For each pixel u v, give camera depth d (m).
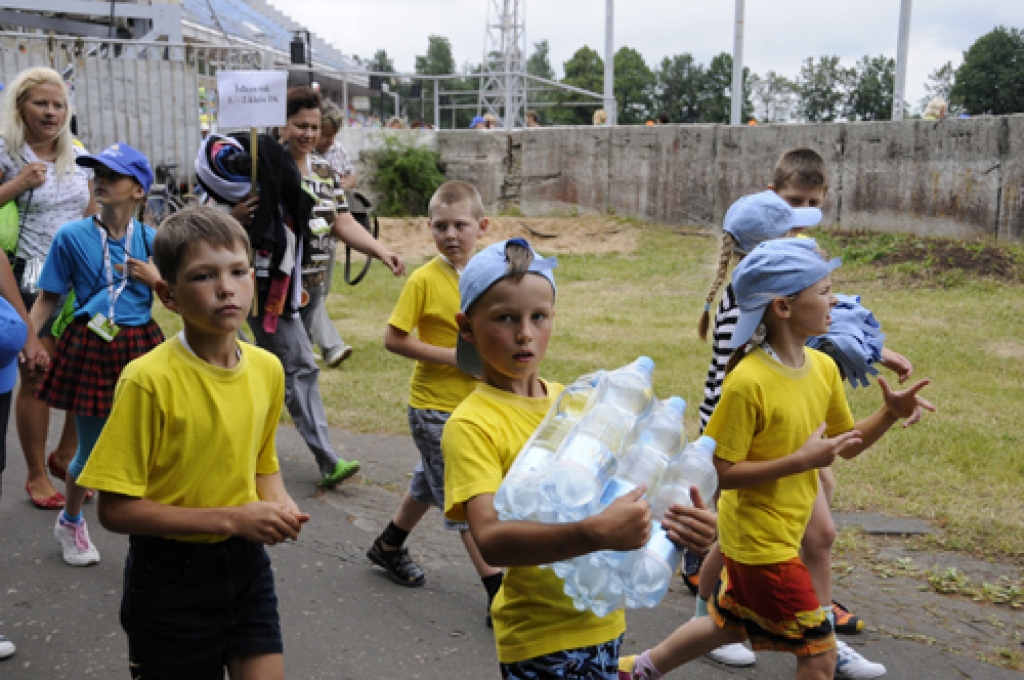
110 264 4.28
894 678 3.64
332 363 8.30
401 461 6.18
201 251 2.49
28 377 4.93
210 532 2.45
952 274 12.79
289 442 6.53
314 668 3.62
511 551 2.13
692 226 18.28
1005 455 6.11
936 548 4.82
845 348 3.62
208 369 2.58
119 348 4.26
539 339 2.43
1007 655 3.81
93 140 15.78
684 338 9.81
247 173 5.16
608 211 19.47
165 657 2.58
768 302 3.12
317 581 4.39
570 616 2.39
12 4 16.53
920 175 15.00
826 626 3.06
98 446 2.47
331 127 7.96
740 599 3.15
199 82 17.72
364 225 7.84
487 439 2.39
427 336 4.16
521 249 2.41
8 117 5.12
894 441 6.39
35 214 5.17
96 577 4.32
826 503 3.54
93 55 17.92
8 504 5.13
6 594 4.12
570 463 2.10
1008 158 14.02
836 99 43.03
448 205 4.14
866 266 13.68
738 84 19.77
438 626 3.99
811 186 4.21
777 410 3.08
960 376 8.21
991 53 40.75
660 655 3.33
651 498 2.28
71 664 3.60
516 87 25.94
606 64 24.19
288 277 5.20
